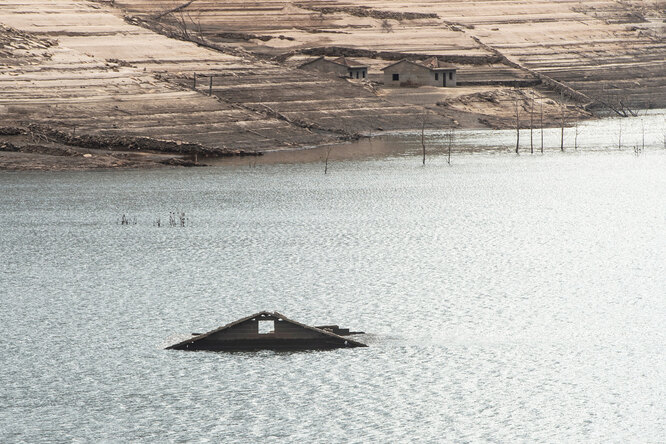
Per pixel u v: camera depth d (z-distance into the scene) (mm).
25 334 190000
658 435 137625
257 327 176750
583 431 139250
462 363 168750
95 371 166500
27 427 142625
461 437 137750
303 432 139750
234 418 145125
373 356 172625
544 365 166875
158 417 145750
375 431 139875
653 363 167375
